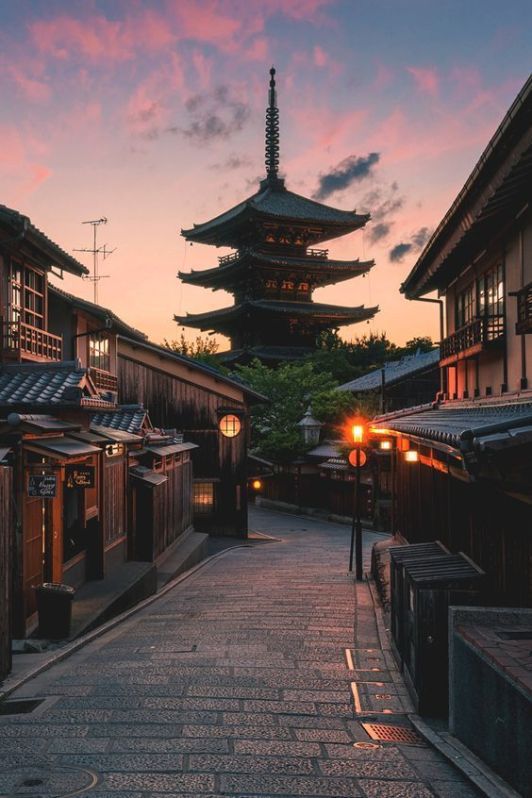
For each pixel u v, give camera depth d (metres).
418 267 16.67
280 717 7.32
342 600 15.02
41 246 14.79
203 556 25.56
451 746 6.54
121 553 17.31
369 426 18.97
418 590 7.85
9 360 14.05
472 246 14.32
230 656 9.99
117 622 12.76
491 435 6.86
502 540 8.74
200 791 5.18
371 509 38.00
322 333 66.69
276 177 69.25
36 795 4.99
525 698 5.12
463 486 10.96
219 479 32.03
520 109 7.74
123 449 17.73
